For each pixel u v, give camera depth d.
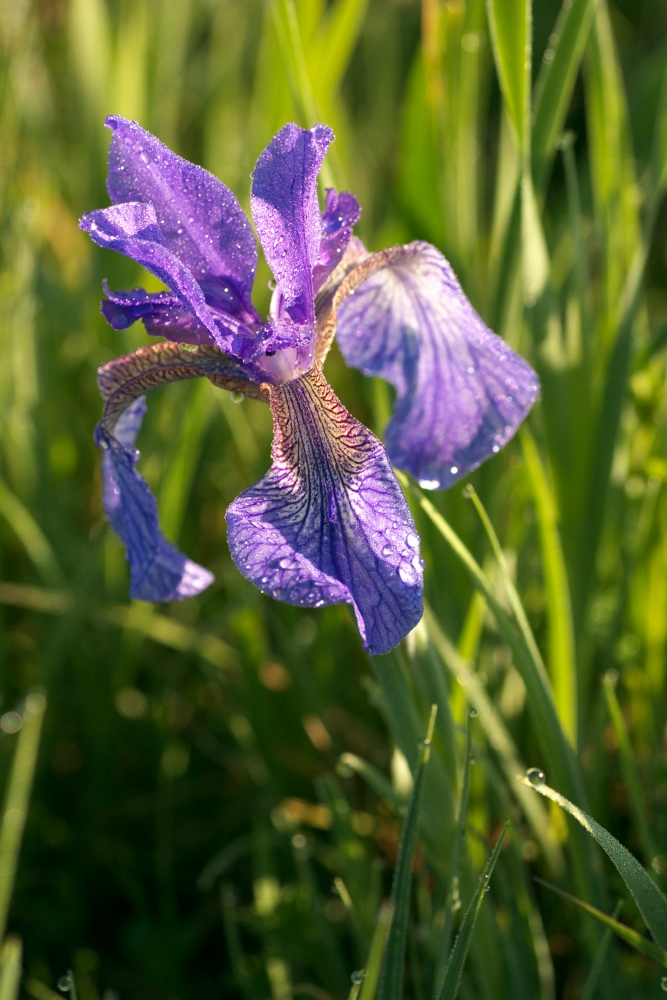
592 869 0.34
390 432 0.35
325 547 0.30
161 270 0.30
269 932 0.37
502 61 0.36
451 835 0.33
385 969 0.30
